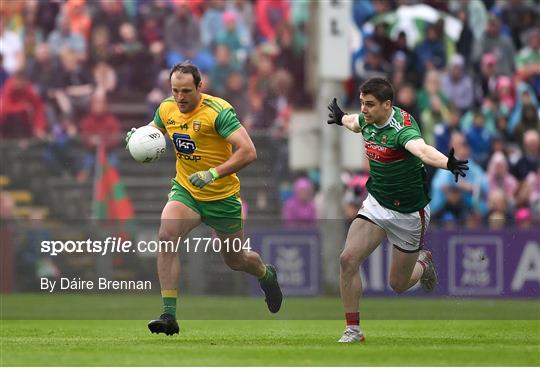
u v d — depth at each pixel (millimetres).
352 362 22484
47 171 59000
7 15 67812
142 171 60781
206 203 28797
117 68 67000
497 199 59562
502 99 64688
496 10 67938
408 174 27016
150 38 67438
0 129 64625
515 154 62188
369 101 26406
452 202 58625
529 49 67875
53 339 28531
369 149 27203
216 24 67562
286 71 66625
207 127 28000
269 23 68062
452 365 22109
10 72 67438
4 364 21875
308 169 57375
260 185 59969
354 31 67438
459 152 61500
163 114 28641
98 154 59250
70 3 67500
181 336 29938
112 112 66562
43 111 65500
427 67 65375
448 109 64688
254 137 60188
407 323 37188
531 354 24172
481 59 67000
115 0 67812
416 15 67375
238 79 66125
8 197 58719
